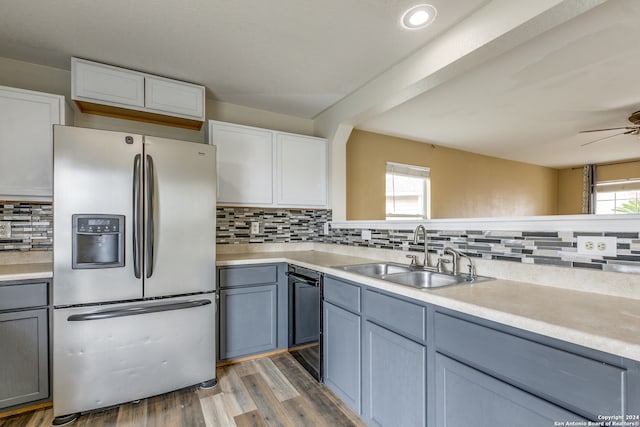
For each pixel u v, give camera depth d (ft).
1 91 6.26
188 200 6.55
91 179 5.68
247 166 8.93
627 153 17.51
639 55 7.23
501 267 5.36
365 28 5.90
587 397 2.70
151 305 6.12
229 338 7.68
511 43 5.19
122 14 5.52
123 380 5.95
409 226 7.22
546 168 21.65
